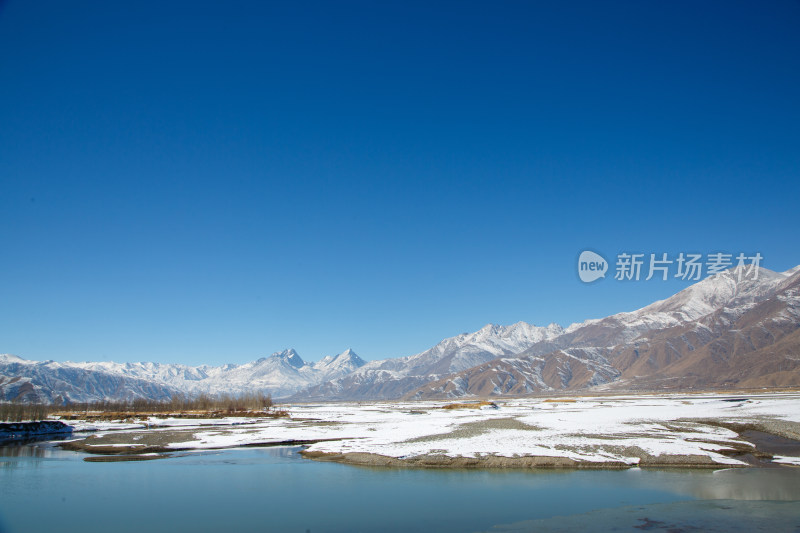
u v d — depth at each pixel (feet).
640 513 114.42
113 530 107.86
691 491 132.57
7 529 108.78
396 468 167.12
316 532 105.19
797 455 176.14
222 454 204.95
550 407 494.59
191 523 111.96
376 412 510.99
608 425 240.94
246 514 117.91
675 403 475.31
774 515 111.45
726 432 216.13
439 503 124.88
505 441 196.13
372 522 111.24
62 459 197.98
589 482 143.95
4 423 303.27
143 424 359.66
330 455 191.11
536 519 111.65
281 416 454.81
